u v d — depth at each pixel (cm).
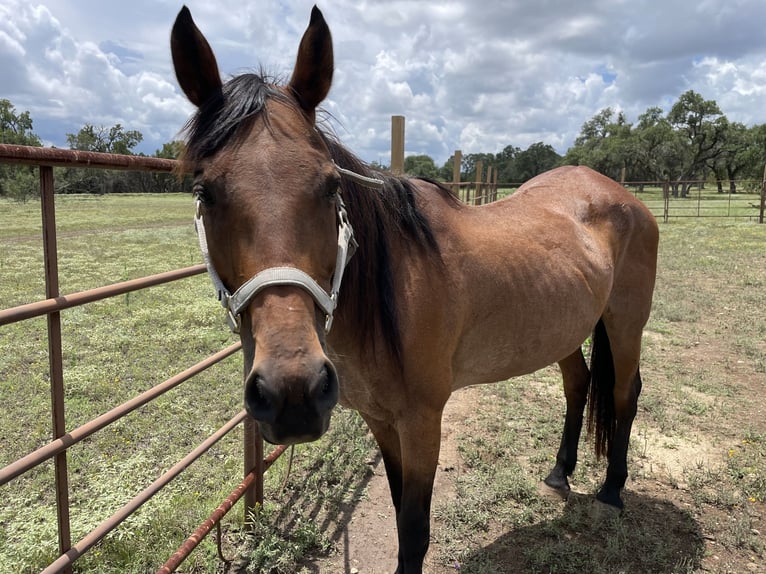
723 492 288
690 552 251
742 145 5031
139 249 1287
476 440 354
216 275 144
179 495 287
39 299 741
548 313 237
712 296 739
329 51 160
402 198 194
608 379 293
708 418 379
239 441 359
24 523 258
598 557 249
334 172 141
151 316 663
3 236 1522
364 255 177
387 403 195
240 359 514
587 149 6400
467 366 223
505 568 244
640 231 295
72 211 2706
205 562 237
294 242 128
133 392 433
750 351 507
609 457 290
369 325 181
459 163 918
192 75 154
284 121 141
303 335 121
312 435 120
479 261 213
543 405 409
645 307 296
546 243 246
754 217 1973
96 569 229
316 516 279
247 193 128
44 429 363
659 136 5081
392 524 277
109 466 321
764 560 246
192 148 144
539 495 297
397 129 421
